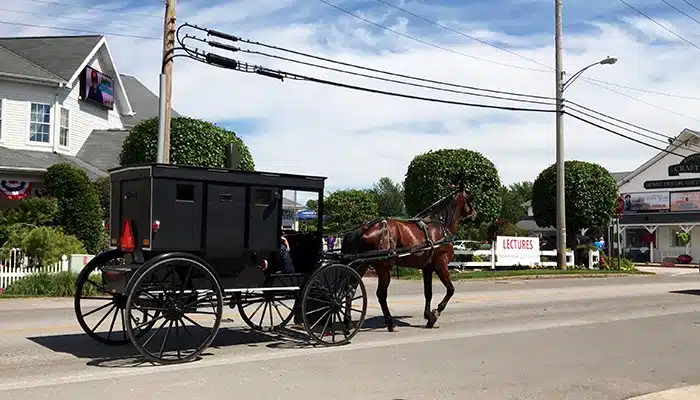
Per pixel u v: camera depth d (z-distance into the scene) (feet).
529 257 109.81
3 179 89.81
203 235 30.68
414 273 92.17
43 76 97.76
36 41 111.75
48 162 93.97
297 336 37.47
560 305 58.13
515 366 31.14
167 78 61.87
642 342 38.81
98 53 114.21
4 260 62.85
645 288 80.18
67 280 60.75
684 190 172.65
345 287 35.24
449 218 43.65
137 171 30.22
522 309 54.39
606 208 121.80
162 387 25.39
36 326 40.19
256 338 36.70
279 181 33.09
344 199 150.00
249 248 32.04
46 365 29.14
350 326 37.35
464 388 26.58
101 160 103.50
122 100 121.90
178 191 30.04
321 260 35.22
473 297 64.28
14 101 96.63
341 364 30.48
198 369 28.76
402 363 31.09
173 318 29.84
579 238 131.44
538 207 126.52
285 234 37.24
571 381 28.43
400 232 39.91
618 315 51.65
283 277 33.58
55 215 76.38
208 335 33.01
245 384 26.20
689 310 55.93
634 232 187.42
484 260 106.93
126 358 30.81
